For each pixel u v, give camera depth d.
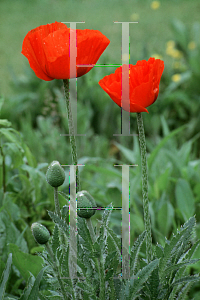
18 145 1.64
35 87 4.11
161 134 3.52
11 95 4.60
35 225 1.14
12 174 2.03
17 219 1.67
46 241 1.15
